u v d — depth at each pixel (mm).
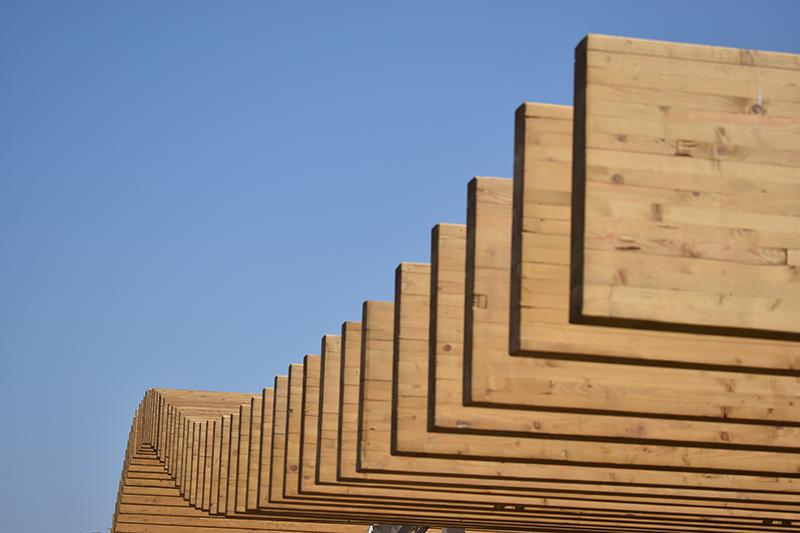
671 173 4820
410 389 7992
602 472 8945
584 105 4824
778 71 5008
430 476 9297
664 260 4742
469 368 6309
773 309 4797
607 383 6367
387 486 10086
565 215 5383
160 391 20797
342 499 11492
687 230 4789
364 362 8953
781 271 4832
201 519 21281
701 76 4941
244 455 14875
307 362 11156
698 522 11711
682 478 8969
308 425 11023
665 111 4871
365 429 8812
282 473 12359
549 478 8805
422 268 8219
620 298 4676
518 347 5285
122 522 21375
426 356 8070
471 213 6527
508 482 9547
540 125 5430
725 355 5496
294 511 13523
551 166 5398
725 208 4840
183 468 18484
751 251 4824
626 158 4801
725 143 4898
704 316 4738
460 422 7094
